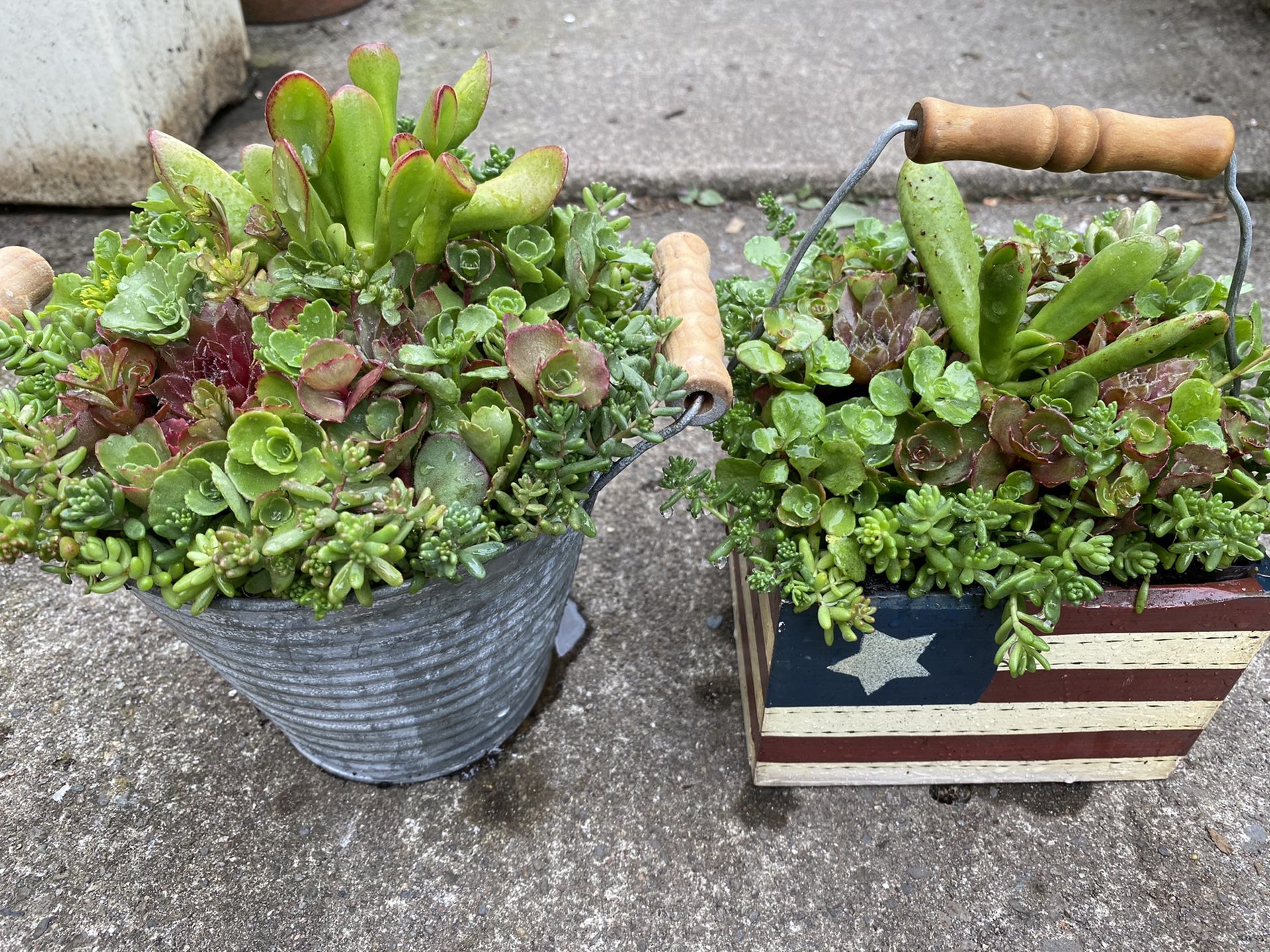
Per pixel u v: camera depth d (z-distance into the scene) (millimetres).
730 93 2406
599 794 1119
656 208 2109
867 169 798
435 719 996
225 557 659
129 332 739
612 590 1358
